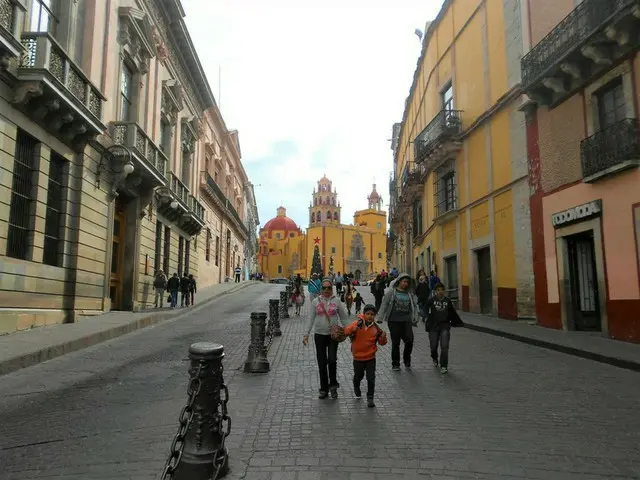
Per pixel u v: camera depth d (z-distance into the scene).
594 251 13.33
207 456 4.02
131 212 20.50
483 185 18.47
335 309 6.93
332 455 4.60
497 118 17.56
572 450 4.74
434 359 8.94
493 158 17.77
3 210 11.85
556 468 4.31
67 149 15.00
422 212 27.75
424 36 25.22
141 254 21.05
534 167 15.03
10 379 8.44
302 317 18.72
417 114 28.64
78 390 7.65
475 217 19.08
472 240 19.31
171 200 24.08
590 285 13.48
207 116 36.44
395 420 5.69
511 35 16.64
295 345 11.65
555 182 13.98
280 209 125.75
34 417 6.28
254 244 90.12
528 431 5.29
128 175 19.30
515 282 16.12
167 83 24.80
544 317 14.34
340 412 6.05
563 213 13.47
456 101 21.17
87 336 11.96
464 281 19.98
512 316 16.25
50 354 10.27
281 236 118.62
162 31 23.95
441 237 22.48
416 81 28.52
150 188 21.05
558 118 13.88
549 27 14.38
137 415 6.17
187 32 26.38
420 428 5.38
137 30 19.61
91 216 16.31
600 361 9.36
